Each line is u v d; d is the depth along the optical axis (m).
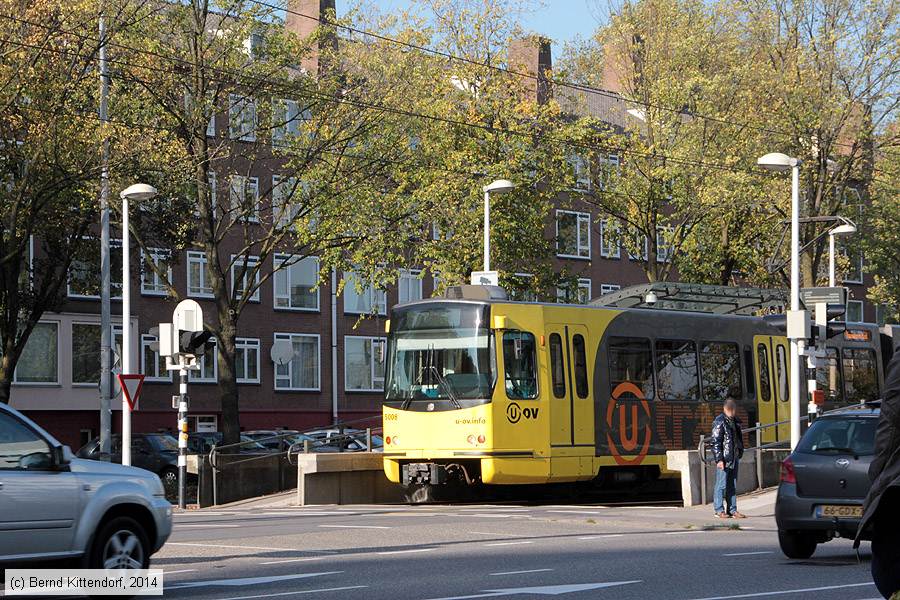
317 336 64.12
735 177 45.00
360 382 65.94
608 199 47.34
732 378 33.91
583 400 29.27
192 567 15.41
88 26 33.31
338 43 40.69
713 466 29.31
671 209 56.62
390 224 41.25
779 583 13.47
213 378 60.16
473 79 44.41
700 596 12.16
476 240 42.34
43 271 45.50
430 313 28.36
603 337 30.08
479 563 15.73
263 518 25.78
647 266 48.66
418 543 18.77
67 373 54.75
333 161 40.03
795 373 30.91
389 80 40.03
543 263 44.72
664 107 46.72
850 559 16.52
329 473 31.41
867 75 47.69
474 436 27.36
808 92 47.09
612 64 49.34
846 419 16.67
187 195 40.50
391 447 28.38
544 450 28.16
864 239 52.19
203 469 32.72
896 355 6.40
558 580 13.71
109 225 41.12
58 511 11.97
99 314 55.88
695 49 47.19
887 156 51.44
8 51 31.47
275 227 41.00
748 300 36.66
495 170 42.66
